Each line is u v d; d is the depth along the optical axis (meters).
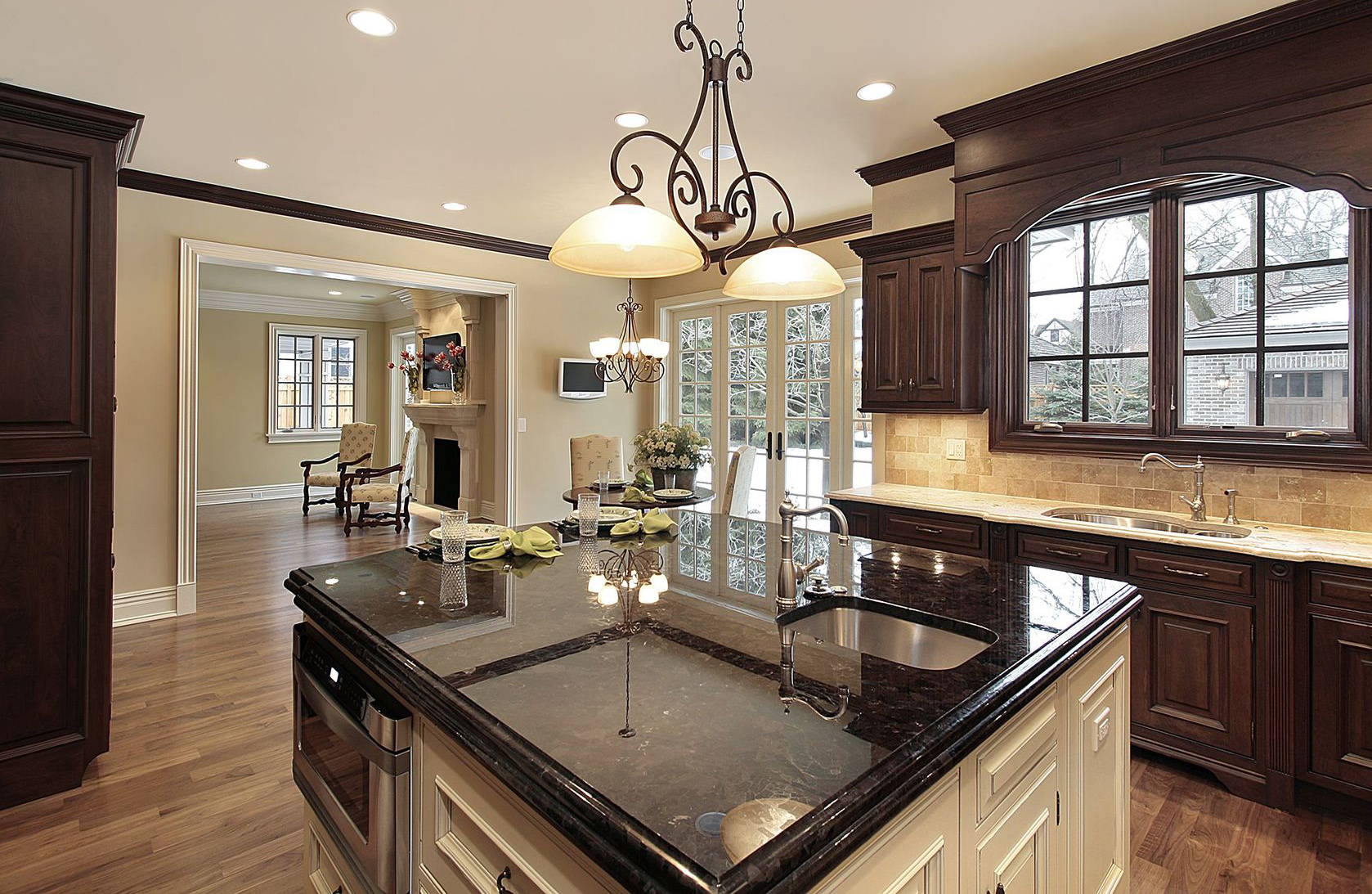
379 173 4.03
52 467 2.37
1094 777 1.55
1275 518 2.64
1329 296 2.56
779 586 1.60
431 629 1.40
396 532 6.91
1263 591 2.27
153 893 1.92
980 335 3.39
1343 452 2.42
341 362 9.45
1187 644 2.43
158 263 4.12
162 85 2.92
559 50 2.62
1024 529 2.84
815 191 4.32
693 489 4.50
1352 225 2.41
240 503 8.59
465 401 6.88
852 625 1.64
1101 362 3.13
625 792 0.81
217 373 8.54
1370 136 2.20
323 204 4.66
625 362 6.03
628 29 2.47
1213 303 2.81
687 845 0.71
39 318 2.32
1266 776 2.29
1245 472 2.71
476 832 1.03
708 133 3.39
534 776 0.87
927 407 3.45
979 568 1.95
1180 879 1.98
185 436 4.23
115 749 2.68
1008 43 2.56
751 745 0.93
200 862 2.04
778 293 2.02
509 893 0.95
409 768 1.22
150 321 4.11
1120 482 3.04
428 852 1.17
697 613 1.52
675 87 2.93
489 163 3.85
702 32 2.48
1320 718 2.20
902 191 3.75
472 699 1.07
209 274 7.21
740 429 5.84
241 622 4.12
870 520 3.39
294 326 9.02
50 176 2.32
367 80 2.88
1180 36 2.49
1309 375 2.61
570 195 4.45
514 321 5.80
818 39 2.53
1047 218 3.19
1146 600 2.51
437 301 7.52
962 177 3.19
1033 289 3.33
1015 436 3.28
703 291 6.03
